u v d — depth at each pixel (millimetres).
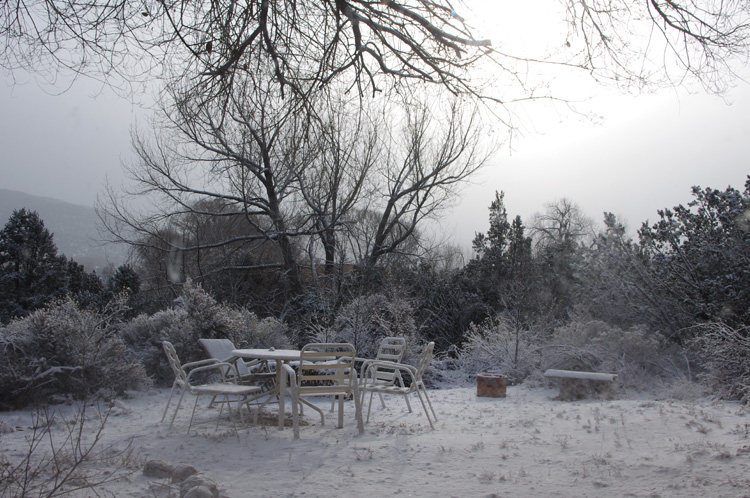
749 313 9930
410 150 19562
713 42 5828
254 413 6832
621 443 5316
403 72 6684
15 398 7457
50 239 18594
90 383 8250
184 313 11016
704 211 11086
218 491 3809
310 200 15930
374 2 5887
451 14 6109
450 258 23016
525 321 12703
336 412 7945
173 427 6469
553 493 3902
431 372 12680
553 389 10180
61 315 8711
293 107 6254
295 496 3875
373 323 13258
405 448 5355
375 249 19312
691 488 3836
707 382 8734
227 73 5812
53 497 3586
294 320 16922
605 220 12680
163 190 19328
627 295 11945
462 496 3877
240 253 20703
